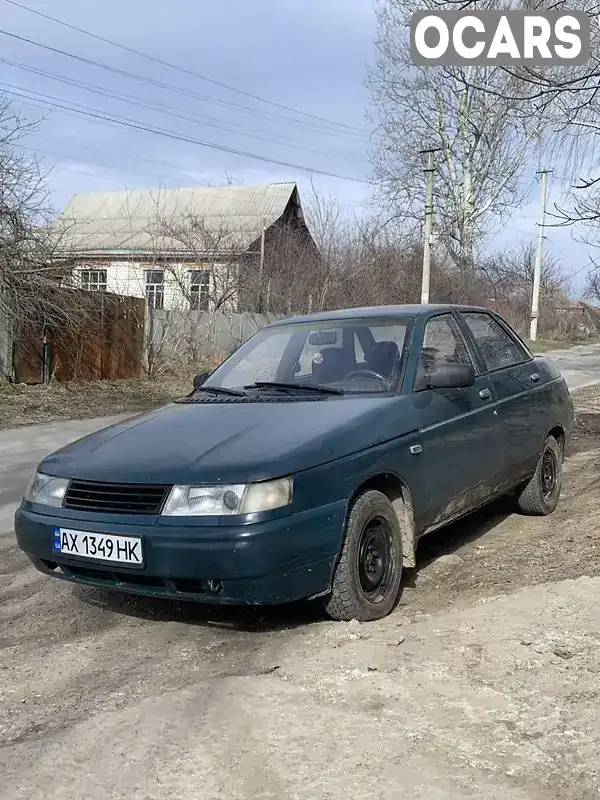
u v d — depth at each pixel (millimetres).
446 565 5113
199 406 4801
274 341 5523
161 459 3922
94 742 2887
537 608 3924
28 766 2756
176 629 4145
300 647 3768
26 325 16203
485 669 3270
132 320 19578
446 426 4770
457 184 36625
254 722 2941
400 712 2949
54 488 4074
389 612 4215
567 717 2857
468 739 2746
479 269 41406
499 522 6219
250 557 3562
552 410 6312
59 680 3549
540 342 44750
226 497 3633
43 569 4156
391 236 33531
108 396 16031
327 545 3801
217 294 27125
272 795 2480
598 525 5789
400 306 5598
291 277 27703
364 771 2578
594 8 6277
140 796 2529
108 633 4129
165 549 3631
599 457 8875
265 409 4496
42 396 15320
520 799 2406
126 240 34781
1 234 15234
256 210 36781
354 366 4977
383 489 4363
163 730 2936
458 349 5445
